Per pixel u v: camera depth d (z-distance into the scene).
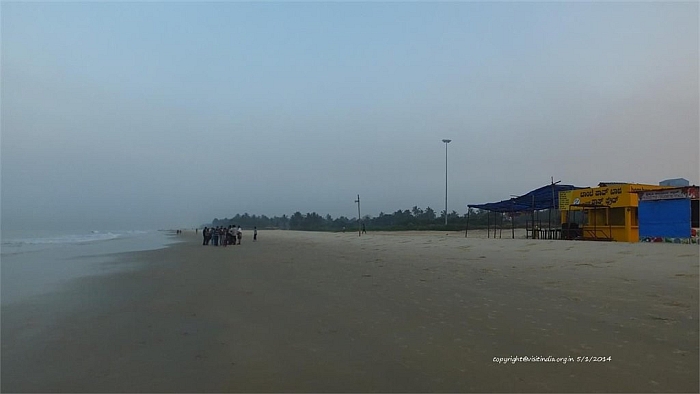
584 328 7.39
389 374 5.84
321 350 6.95
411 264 18.14
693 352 6.09
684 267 13.34
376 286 12.62
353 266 18.39
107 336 8.24
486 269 15.23
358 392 5.31
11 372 6.36
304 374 5.95
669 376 5.35
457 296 10.55
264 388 5.52
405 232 63.59
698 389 4.98
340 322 8.65
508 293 10.64
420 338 7.35
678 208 23.59
